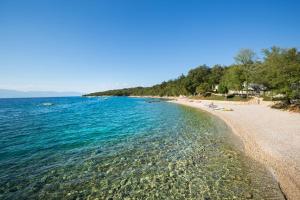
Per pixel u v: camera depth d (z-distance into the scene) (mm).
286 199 8750
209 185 10125
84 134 22156
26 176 11305
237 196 9062
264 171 11508
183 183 10406
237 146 16578
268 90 64250
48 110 56969
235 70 77875
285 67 38000
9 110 57719
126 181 10734
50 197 9227
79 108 64500
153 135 21281
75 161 13633
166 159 13883
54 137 20719
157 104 81625
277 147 15406
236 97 80062
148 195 9367
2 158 14164
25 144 17906
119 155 14805
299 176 10586
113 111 51375
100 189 9938
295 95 38125
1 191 9664
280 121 26875
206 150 15695
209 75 130500
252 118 30703
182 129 24375
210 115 38281
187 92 126688
